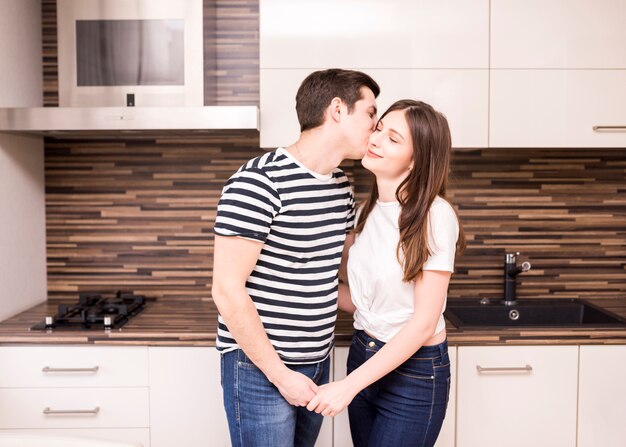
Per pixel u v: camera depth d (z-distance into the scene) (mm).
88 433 1985
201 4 2107
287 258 1417
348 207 1612
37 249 2410
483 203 2500
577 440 2008
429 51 2113
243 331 1331
